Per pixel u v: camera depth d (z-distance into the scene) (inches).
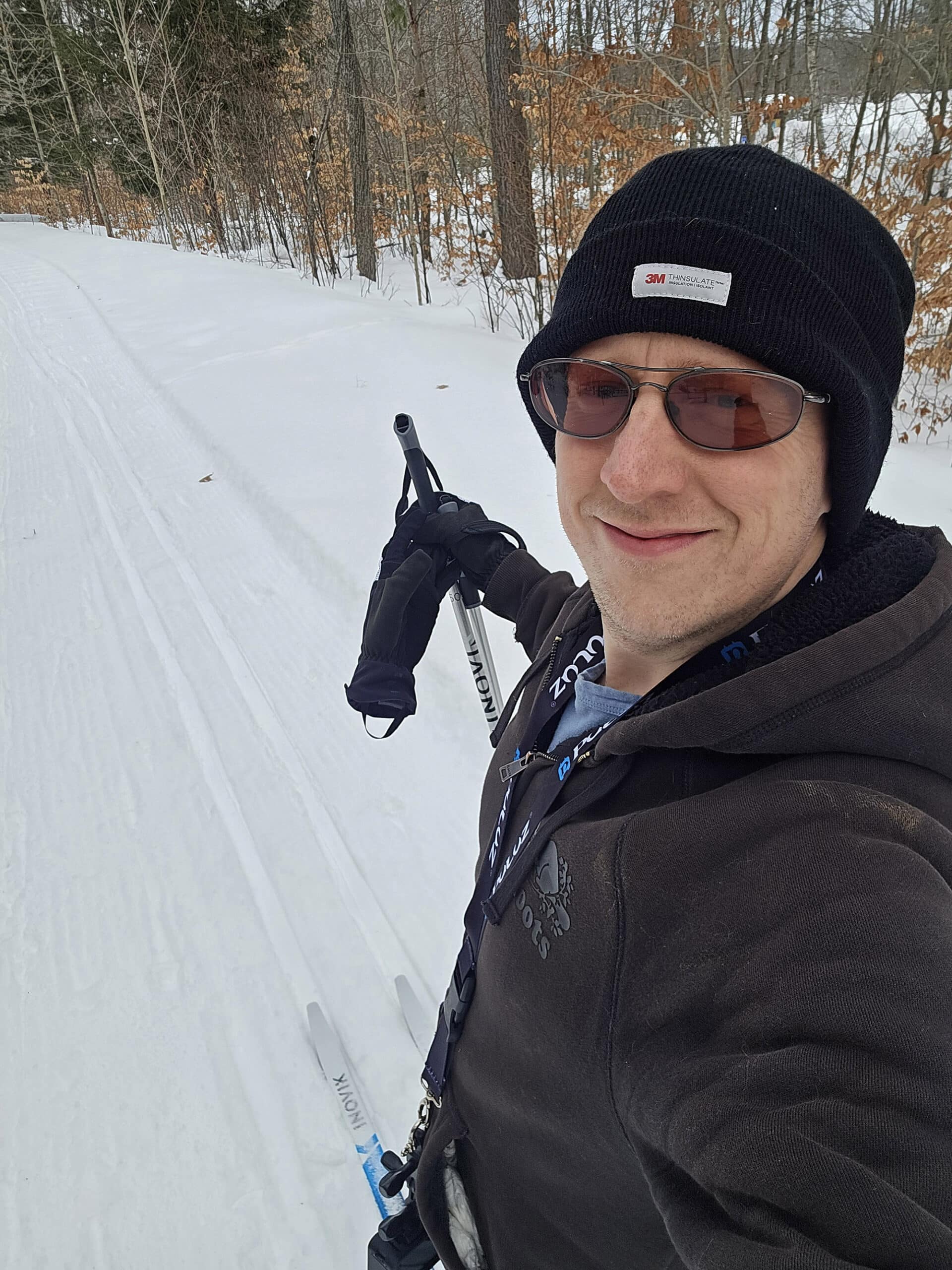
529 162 271.4
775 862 18.9
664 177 23.9
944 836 19.0
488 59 269.9
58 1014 76.5
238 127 488.1
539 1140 27.8
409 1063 70.4
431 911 82.9
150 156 635.5
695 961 19.6
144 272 470.6
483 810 38.5
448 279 390.6
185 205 619.2
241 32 467.2
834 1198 15.3
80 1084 70.6
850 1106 16.2
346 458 178.2
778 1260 15.1
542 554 125.9
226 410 222.8
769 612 24.1
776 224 22.2
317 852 91.0
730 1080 17.8
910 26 233.6
